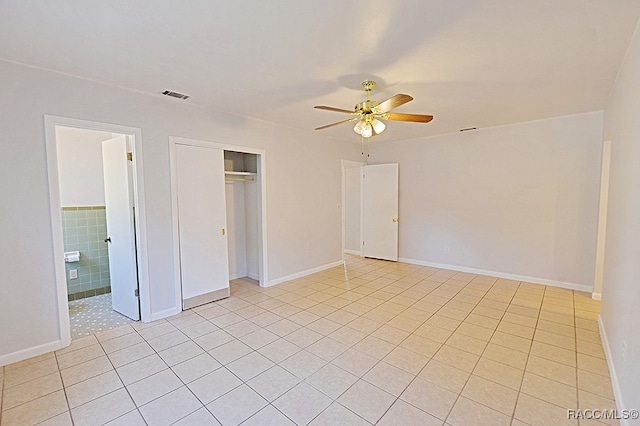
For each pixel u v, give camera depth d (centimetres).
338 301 382
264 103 345
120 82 281
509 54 231
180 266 348
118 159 327
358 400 199
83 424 180
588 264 406
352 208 683
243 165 484
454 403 196
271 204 444
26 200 246
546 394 203
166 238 334
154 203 322
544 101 344
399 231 600
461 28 195
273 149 442
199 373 230
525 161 447
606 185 374
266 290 427
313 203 513
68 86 263
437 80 280
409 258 589
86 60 236
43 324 257
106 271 427
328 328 305
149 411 190
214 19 184
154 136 319
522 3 170
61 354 257
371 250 632
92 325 317
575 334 288
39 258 254
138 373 230
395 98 244
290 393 207
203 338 286
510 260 470
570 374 225
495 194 478
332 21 187
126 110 298
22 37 201
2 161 236
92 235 413
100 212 420
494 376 224
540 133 432
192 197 356
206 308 361
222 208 387
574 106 365
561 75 269
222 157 383
